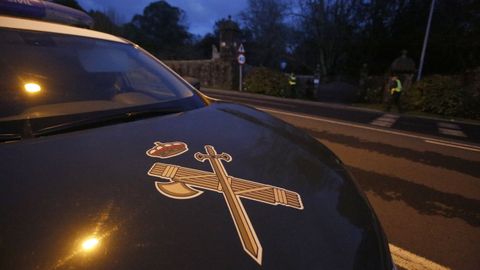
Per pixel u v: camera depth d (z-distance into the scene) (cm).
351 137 595
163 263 65
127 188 85
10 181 80
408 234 242
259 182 101
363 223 99
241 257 70
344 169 138
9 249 62
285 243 77
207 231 75
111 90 168
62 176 85
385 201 305
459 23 2255
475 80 1066
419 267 200
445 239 235
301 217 89
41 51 160
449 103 1066
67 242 64
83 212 73
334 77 2544
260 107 1028
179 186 90
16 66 144
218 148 120
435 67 2453
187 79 256
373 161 440
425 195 322
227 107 192
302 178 111
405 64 1450
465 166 425
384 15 2581
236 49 2125
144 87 188
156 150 110
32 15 181
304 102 1284
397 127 734
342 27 2661
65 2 771
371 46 2650
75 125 126
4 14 165
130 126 131
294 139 151
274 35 3416
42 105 130
